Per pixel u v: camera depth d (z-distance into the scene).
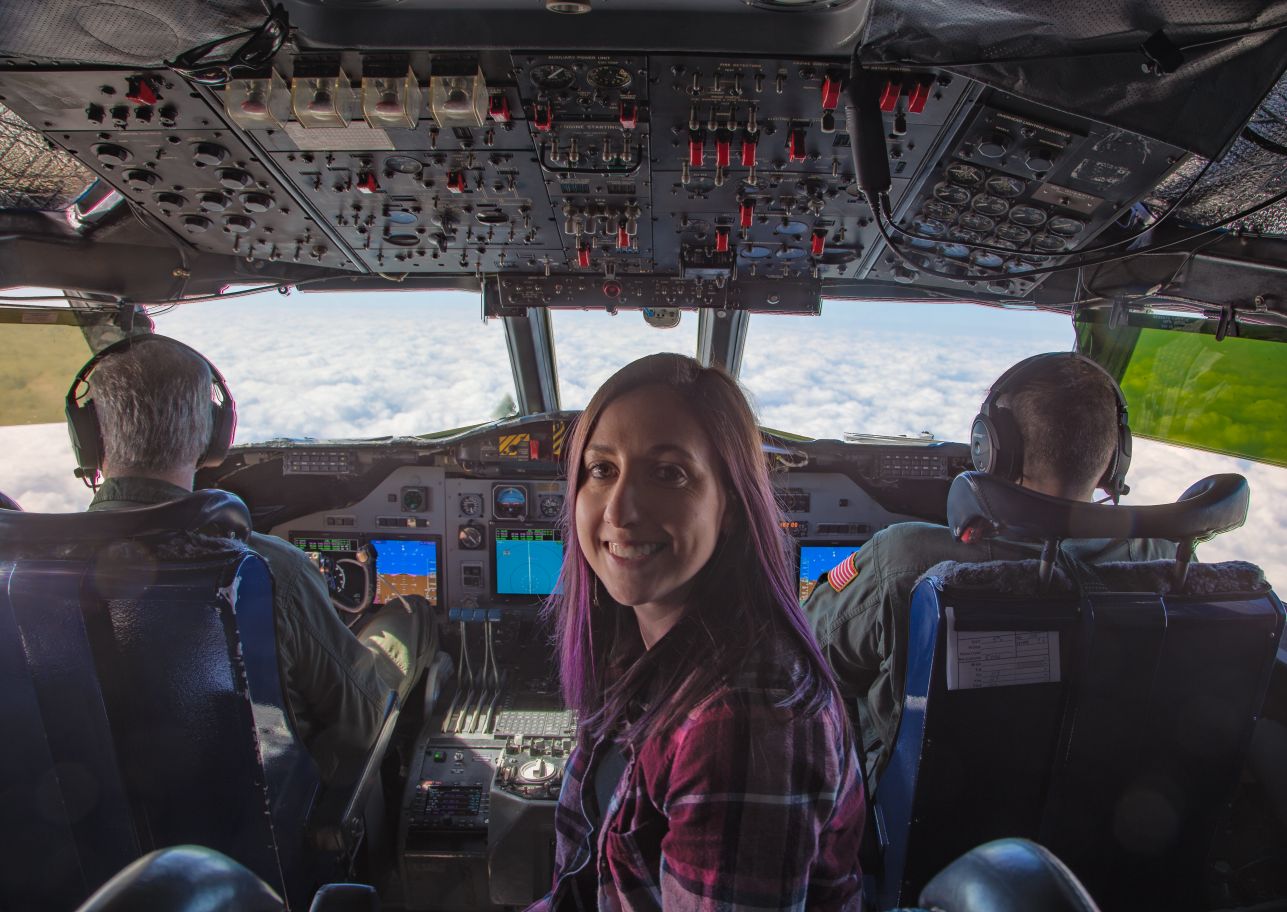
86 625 1.45
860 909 0.96
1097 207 2.08
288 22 1.46
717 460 0.90
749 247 2.64
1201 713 1.52
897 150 1.95
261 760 1.59
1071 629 1.44
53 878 1.67
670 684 0.89
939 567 1.52
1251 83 1.35
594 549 0.91
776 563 0.93
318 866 1.91
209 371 1.74
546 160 2.04
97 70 1.66
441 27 1.57
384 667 2.45
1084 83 1.46
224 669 1.50
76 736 1.54
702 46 1.57
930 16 1.34
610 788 1.02
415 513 3.35
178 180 2.21
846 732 0.91
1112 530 1.33
